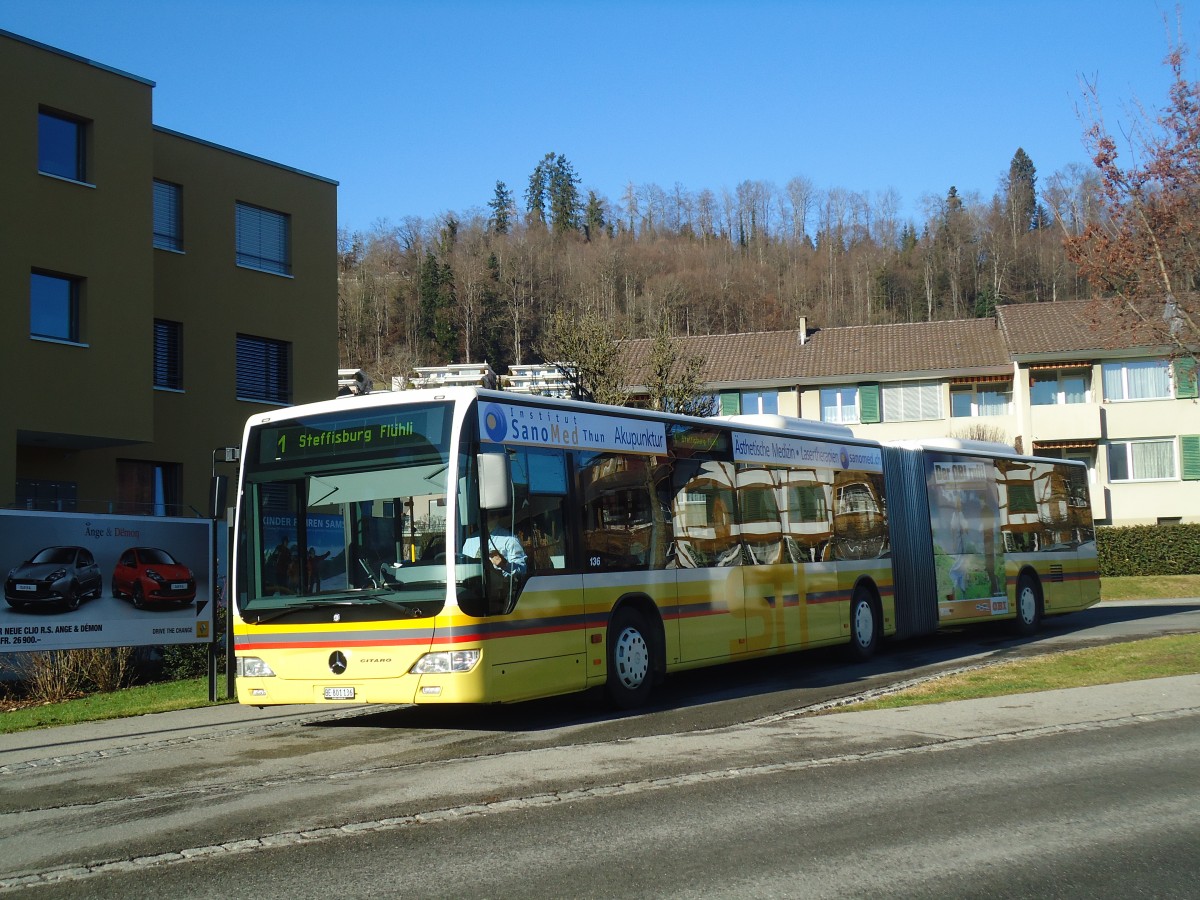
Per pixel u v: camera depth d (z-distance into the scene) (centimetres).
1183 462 4697
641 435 1309
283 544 1133
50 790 898
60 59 2383
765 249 11650
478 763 941
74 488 2547
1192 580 3891
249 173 2975
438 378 4891
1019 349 4822
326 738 1123
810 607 1576
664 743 1009
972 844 658
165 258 2764
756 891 577
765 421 1579
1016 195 10925
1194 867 611
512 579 1091
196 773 945
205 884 616
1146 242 1756
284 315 3036
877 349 5319
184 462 2773
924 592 1875
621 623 1241
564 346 3044
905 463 1889
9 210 2270
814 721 1118
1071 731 1034
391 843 686
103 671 1673
